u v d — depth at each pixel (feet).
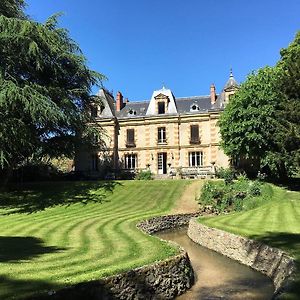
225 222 61.72
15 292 25.70
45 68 92.63
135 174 140.67
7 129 77.30
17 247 42.29
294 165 99.25
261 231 51.65
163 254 38.60
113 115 156.35
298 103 93.04
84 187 103.60
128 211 81.92
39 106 78.33
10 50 82.79
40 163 125.59
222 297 34.68
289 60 103.04
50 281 28.14
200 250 55.26
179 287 35.91
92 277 29.19
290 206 76.59
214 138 144.36
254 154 114.73
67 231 54.95
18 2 95.35
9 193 95.71
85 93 100.48
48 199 90.74
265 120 109.50
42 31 86.38
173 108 153.69
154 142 150.61
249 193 88.79
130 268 32.50
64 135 99.86
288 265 34.68
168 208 87.56
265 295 34.81
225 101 148.25
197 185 105.29
